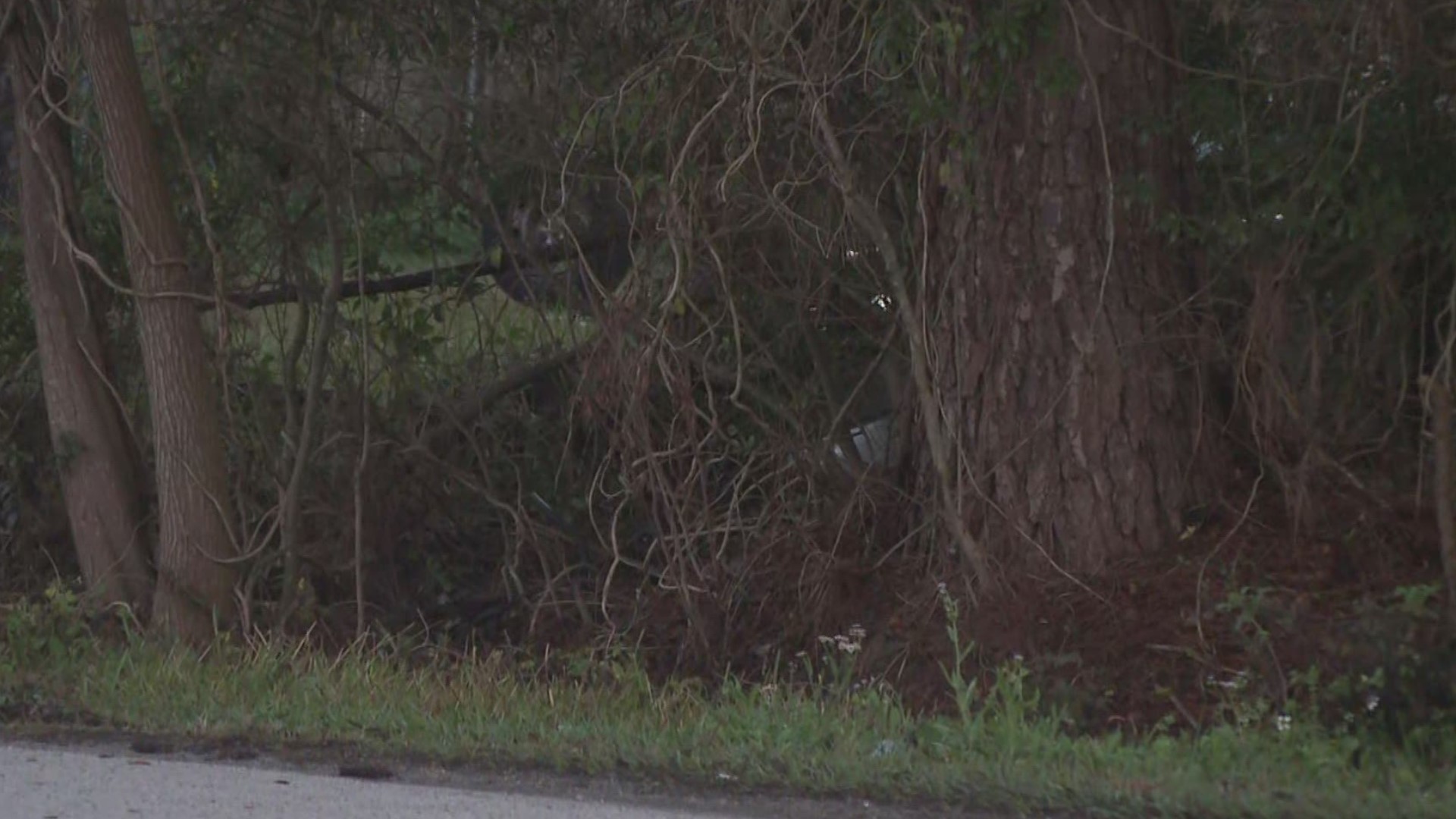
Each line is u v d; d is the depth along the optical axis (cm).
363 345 1691
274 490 1678
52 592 1433
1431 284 1335
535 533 1666
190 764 1004
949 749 1047
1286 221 1292
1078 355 1312
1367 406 1361
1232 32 1334
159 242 1467
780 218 1472
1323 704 1094
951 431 1370
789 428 1563
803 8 1402
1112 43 1302
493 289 1753
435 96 1645
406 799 920
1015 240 1330
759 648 1438
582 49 1620
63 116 1484
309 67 1603
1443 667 1063
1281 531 1305
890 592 1420
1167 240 1320
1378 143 1277
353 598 1677
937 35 1284
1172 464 1315
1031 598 1290
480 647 1573
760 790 953
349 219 1666
